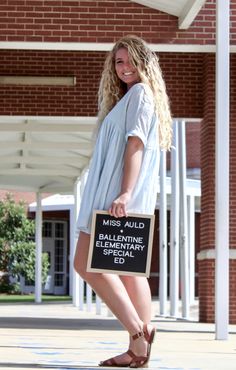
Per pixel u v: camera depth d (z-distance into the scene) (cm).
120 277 606
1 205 3925
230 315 1577
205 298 1625
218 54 1087
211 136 1642
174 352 844
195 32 1378
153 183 593
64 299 3469
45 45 1359
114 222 575
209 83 1653
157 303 3125
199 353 840
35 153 2247
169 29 1374
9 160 2264
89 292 2242
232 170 1608
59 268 4222
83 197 595
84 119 1752
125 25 1367
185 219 1892
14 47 1365
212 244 1625
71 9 1362
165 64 1727
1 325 1361
